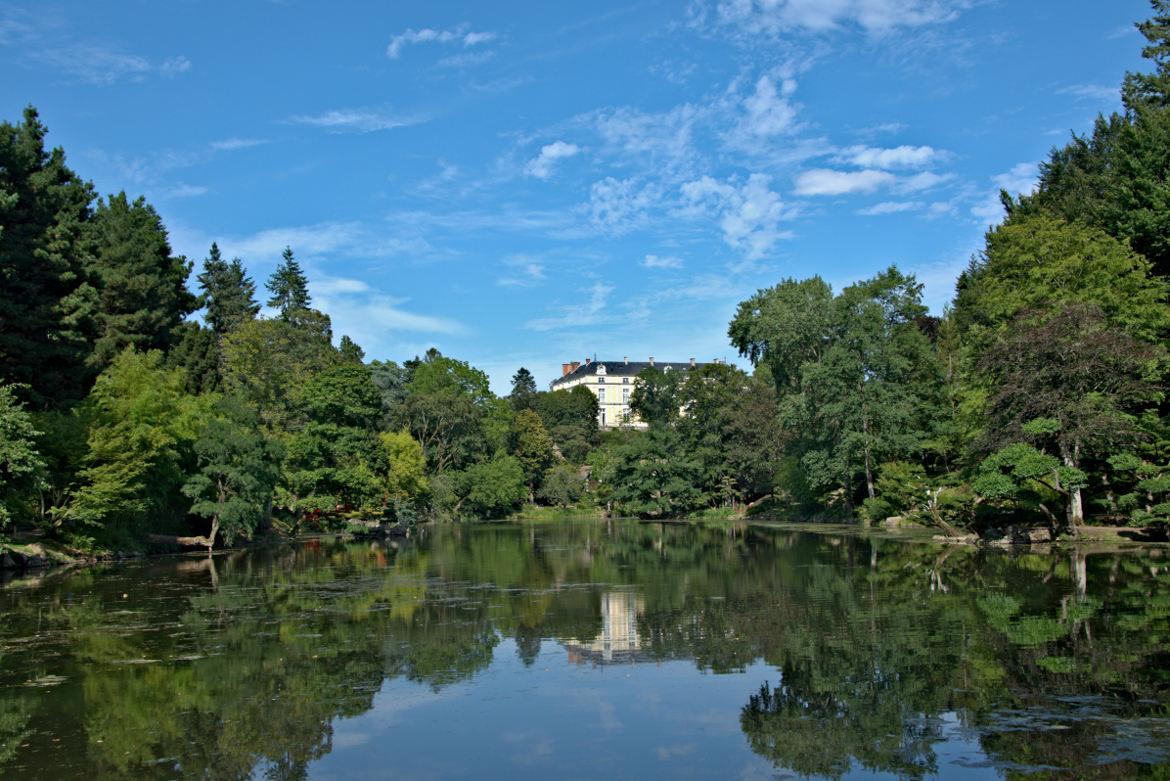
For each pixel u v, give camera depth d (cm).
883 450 5191
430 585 2531
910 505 4822
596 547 4244
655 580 2575
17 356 3650
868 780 829
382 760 929
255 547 4506
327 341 8644
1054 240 3872
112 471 3416
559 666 1380
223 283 8312
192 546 4291
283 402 6400
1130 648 1342
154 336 5259
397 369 9719
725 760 909
